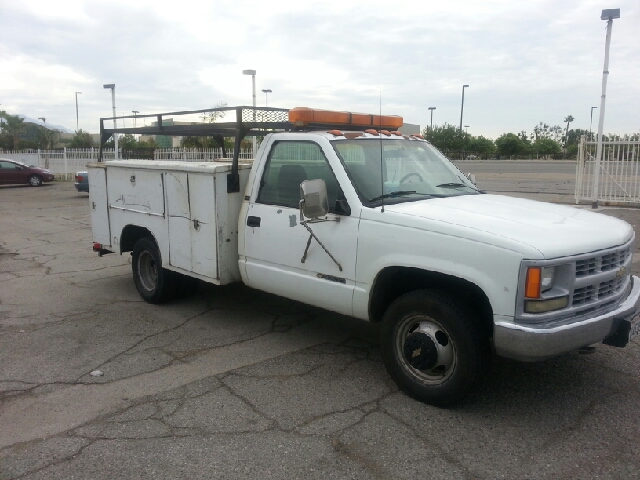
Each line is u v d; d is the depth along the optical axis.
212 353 5.15
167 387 4.45
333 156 4.62
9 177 26.75
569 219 4.20
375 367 4.80
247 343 5.39
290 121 5.04
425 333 4.02
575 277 3.61
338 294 4.53
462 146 54.78
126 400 4.23
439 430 3.74
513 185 22.20
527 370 4.68
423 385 4.08
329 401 4.18
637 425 3.78
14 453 3.52
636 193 15.18
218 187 5.28
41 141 62.34
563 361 4.85
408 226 4.02
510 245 3.52
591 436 3.65
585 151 15.72
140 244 6.60
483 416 3.92
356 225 4.34
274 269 5.07
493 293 3.57
